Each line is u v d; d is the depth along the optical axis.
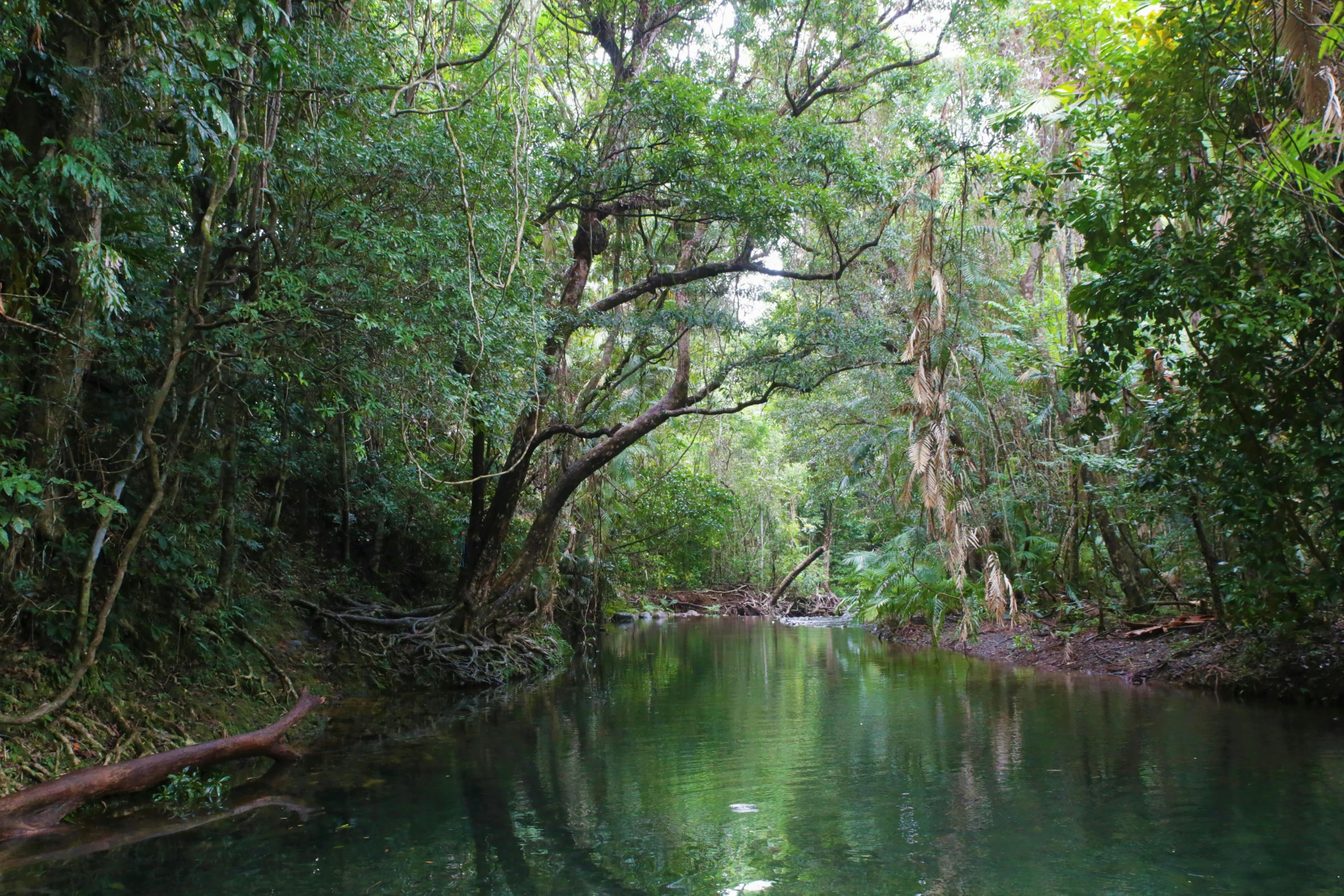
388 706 9.74
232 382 8.02
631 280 14.56
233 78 5.91
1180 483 9.19
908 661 13.51
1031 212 8.35
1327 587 7.46
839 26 12.50
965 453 14.31
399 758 6.81
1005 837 4.52
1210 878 3.86
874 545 25.48
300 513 13.13
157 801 5.53
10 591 6.04
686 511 20.52
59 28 5.84
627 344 16.22
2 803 4.85
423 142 6.61
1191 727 7.29
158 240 6.78
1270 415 7.68
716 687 11.09
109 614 6.50
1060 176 8.12
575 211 13.13
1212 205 7.66
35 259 5.90
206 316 6.50
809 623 25.47
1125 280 7.45
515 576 12.77
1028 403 14.93
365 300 6.30
